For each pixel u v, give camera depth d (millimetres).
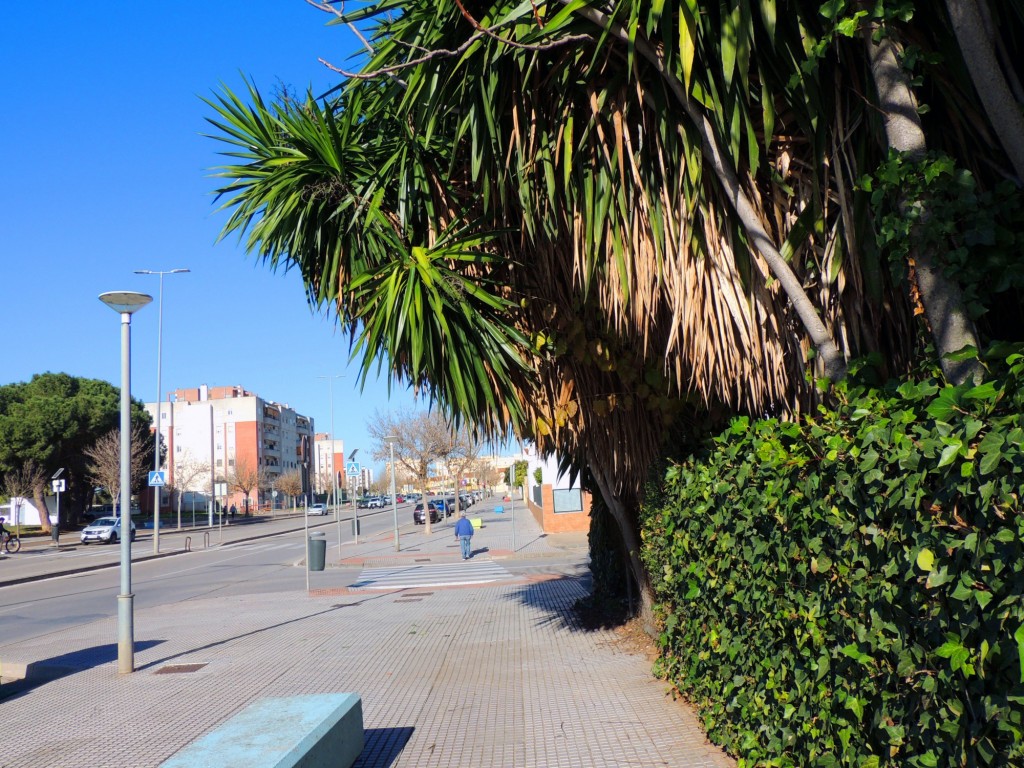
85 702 8398
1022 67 3920
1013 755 2178
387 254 6746
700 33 3791
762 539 4195
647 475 7723
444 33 5020
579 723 6512
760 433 4328
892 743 2848
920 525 2570
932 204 3303
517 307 6668
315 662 9961
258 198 7035
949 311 3279
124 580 9914
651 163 4641
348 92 6910
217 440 117688
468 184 6871
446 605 15164
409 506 108188
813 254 4445
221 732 5098
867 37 3551
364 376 6043
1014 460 2041
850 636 3246
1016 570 2082
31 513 66562
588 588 16078
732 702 4961
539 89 5062
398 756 6023
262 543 44594
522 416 6473
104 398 64062
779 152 4473
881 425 2814
